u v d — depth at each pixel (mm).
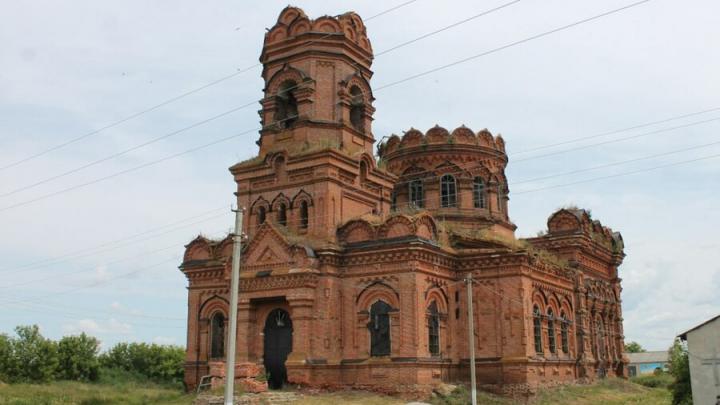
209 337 43844
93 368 70625
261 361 40250
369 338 38750
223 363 37000
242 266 41500
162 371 78062
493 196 53969
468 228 50219
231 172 45000
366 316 39000
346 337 39312
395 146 55375
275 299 40344
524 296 41000
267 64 45844
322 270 39344
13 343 66125
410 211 42125
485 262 42062
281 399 35000
